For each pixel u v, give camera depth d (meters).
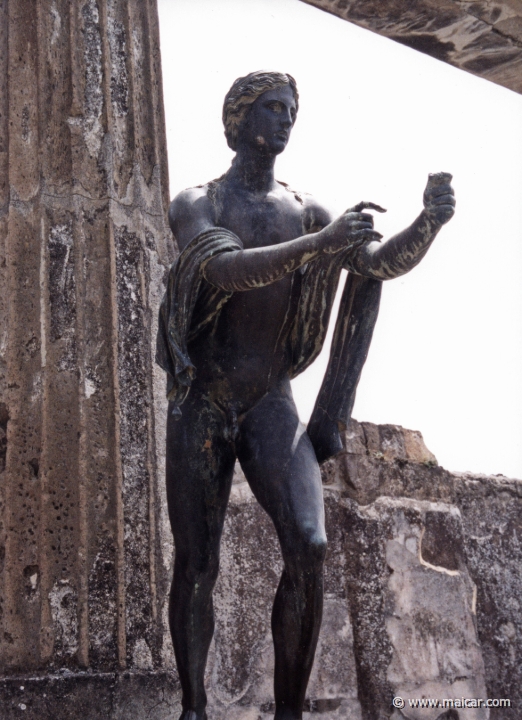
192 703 3.55
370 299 3.62
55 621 4.20
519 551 6.02
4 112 4.84
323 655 5.14
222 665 4.85
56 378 4.50
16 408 4.46
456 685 5.44
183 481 3.57
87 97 4.95
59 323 4.58
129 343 4.68
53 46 4.96
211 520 3.58
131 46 5.15
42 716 3.96
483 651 5.68
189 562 3.56
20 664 4.14
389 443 5.82
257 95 3.70
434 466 5.90
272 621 3.36
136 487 4.50
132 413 4.59
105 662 4.20
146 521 4.46
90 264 4.72
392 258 3.40
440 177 3.26
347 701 5.11
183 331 3.41
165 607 4.39
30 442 4.43
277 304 3.63
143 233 4.88
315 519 3.29
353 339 3.64
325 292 3.61
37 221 4.69
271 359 3.65
